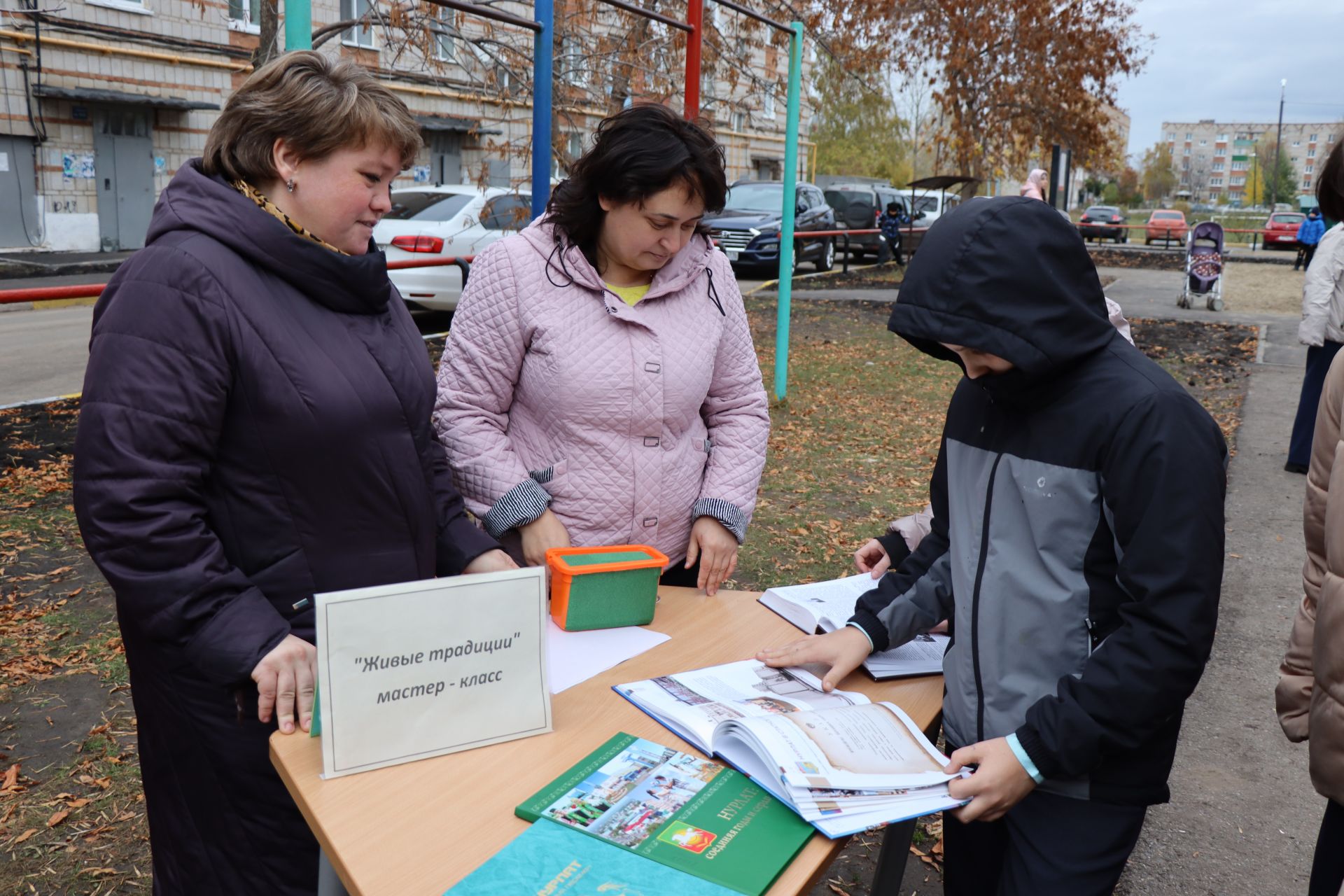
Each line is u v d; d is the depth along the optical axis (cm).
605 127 196
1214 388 887
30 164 1675
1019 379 145
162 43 1788
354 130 153
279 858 166
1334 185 167
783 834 127
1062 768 139
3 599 403
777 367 807
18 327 1055
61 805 273
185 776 165
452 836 127
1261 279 2194
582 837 125
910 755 143
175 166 1881
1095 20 2181
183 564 148
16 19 1595
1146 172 10456
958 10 2105
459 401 212
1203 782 305
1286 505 561
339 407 159
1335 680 149
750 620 204
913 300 143
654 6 820
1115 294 1730
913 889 259
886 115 3775
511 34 778
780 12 1097
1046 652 149
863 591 217
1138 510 137
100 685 338
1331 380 159
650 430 212
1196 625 134
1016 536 152
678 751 147
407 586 142
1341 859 158
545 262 209
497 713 149
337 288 161
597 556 200
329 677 137
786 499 580
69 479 557
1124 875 262
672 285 213
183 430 148
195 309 148
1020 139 2389
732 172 2609
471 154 2200
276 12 730
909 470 652
